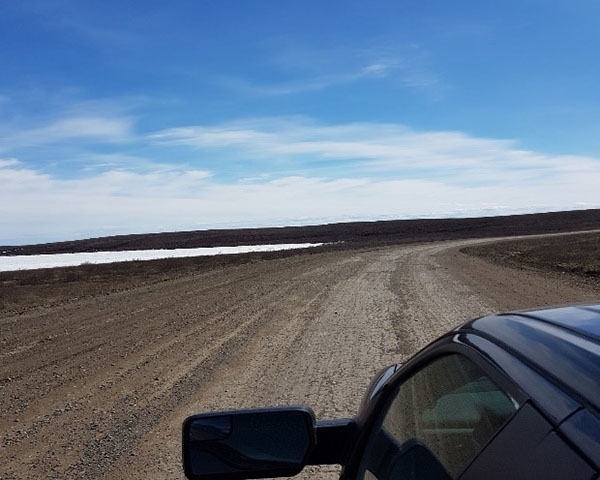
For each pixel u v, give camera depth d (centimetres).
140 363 914
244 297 1711
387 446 241
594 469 117
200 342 1059
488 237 9306
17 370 912
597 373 144
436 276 2184
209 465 249
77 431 616
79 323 1365
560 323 193
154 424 623
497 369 174
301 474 491
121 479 491
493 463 151
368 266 2861
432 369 228
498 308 1274
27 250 14575
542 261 2877
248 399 691
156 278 2645
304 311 1384
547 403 144
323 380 757
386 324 1151
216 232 17138
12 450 571
